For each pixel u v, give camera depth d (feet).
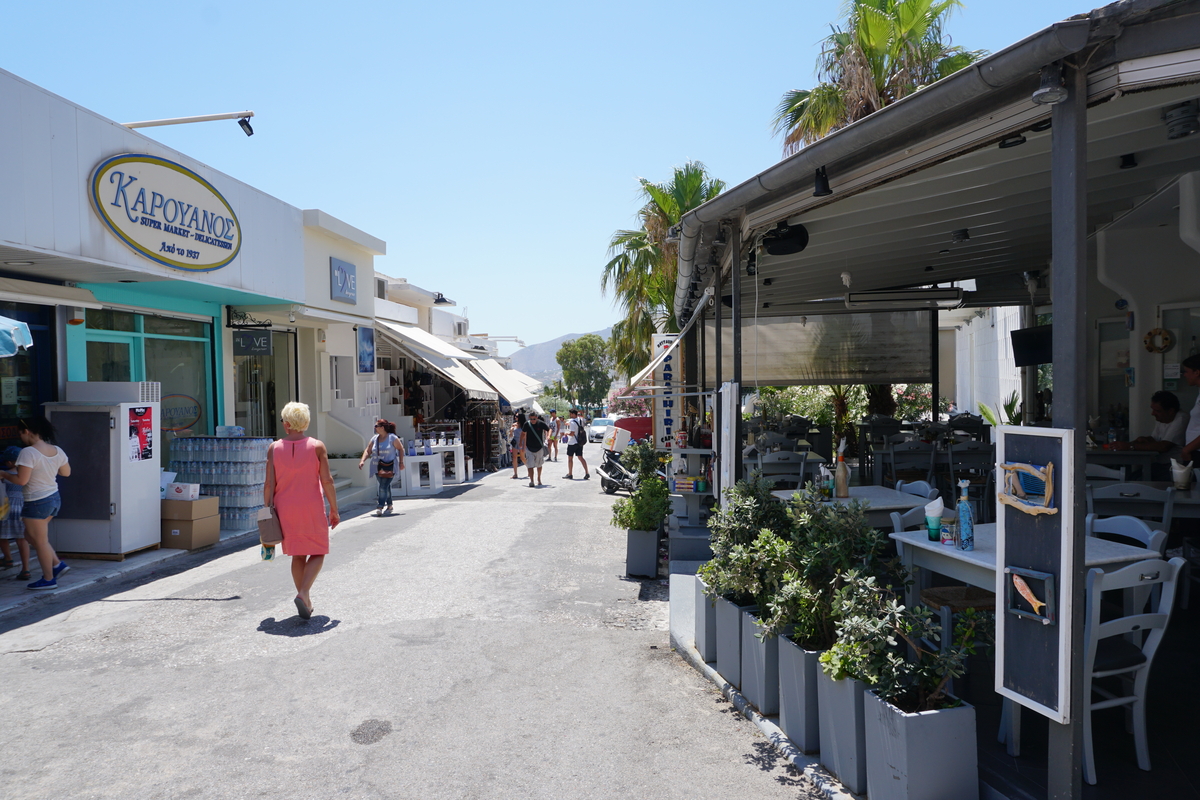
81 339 31.73
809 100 52.21
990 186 18.98
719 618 16.25
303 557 21.70
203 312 40.60
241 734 14.24
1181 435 24.40
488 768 12.81
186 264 32.50
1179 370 27.22
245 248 37.37
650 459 28.99
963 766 10.55
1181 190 18.67
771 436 35.55
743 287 35.04
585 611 22.21
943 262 31.19
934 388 49.88
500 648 18.94
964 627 11.80
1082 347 9.46
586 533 34.88
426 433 63.52
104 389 29.68
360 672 17.34
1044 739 12.63
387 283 85.71
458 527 36.58
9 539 25.22
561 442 116.78
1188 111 12.41
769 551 14.20
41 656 18.70
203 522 31.27
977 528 15.56
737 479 20.16
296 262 42.86
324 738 14.02
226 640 19.74
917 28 49.19
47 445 24.73
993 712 13.71
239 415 45.14
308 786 12.31
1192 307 27.07
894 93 49.73
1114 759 11.80
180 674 17.37
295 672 17.39
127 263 29.04
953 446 30.19
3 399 28.32
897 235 24.41
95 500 28.12
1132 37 9.14
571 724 14.48
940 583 22.03
